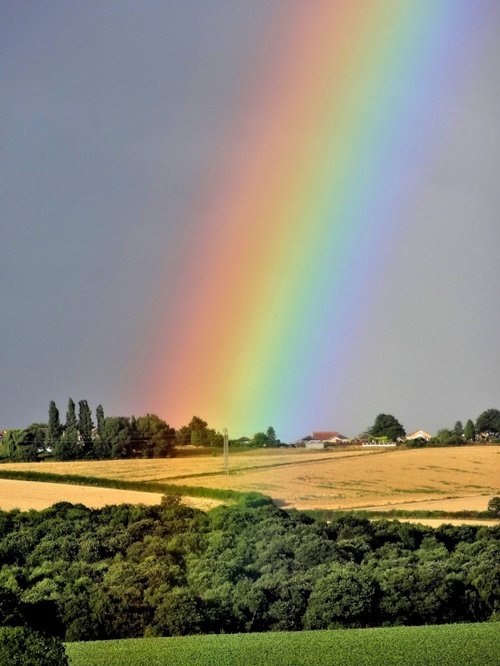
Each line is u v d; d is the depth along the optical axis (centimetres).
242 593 11700
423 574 11988
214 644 9925
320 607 11444
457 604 11925
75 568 13100
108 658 9381
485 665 9175
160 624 11031
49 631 10994
